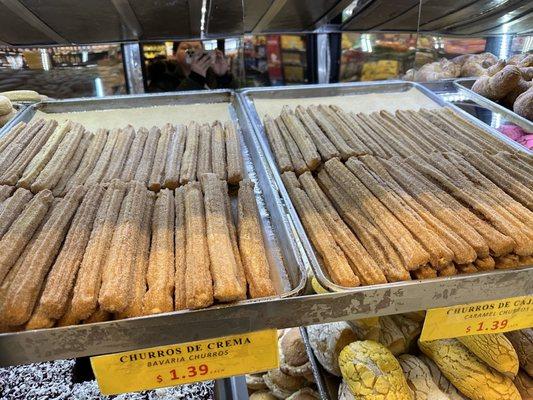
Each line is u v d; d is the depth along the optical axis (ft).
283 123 5.24
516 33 6.35
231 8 5.76
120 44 6.05
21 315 2.62
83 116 5.53
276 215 3.55
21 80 6.17
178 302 2.83
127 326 2.50
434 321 3.12
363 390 3.18
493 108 5.66
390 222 3.43
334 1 6.31
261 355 2.83
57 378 3.55
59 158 4.30
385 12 6.64
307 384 4.09
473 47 6.73
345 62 8.80
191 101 5.87
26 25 4.99
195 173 4.27
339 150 4.59
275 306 2.67
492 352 3.40
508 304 3.15
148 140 4.82
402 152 4.59
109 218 3.43
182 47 7.75
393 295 2.85
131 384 2.76
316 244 3.35
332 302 2.76
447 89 6.46
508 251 3.18
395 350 3.73
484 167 4.23
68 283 2.86
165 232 3.42
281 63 9.29
